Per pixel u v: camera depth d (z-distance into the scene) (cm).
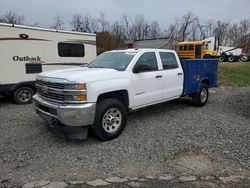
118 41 3741
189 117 687
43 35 918
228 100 944
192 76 760
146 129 582
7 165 406
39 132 561
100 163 413
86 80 468
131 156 439
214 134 547
